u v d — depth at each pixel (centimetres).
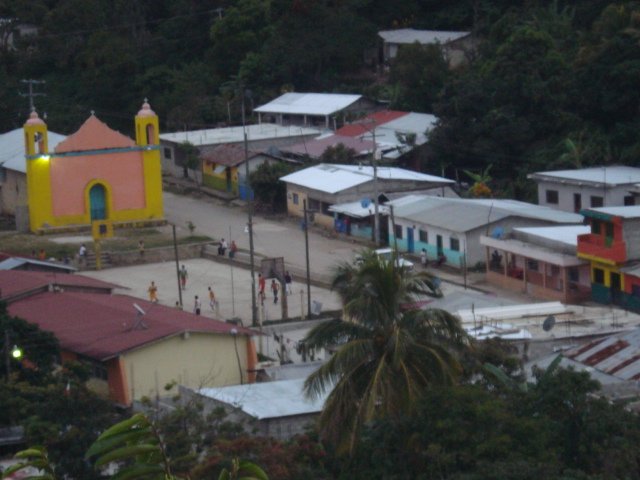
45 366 8006
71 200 15425
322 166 15962
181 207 16850
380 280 5825
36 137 15312
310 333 5944
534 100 16050
